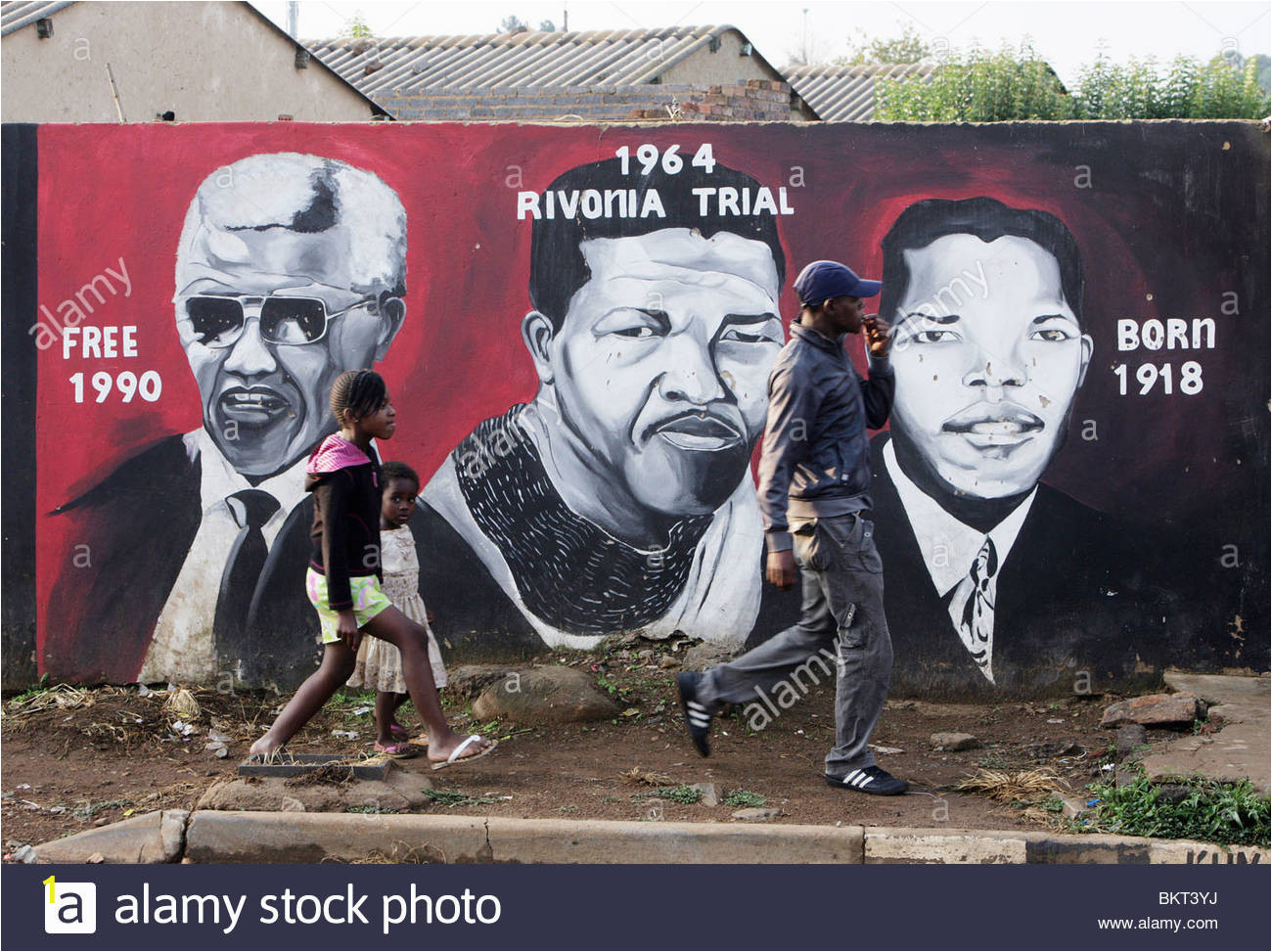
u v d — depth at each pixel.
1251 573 6.45
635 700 6.33
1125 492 6.48
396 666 5.58
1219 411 6.45
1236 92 15.04
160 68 11.60
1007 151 6.45
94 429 6.67
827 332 5.13
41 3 11.05
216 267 6.64
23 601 6.68
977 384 6.49
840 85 19.17
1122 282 6.45
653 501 6.62
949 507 6.54
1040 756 5.75
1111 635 6.49
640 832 4.69
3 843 4.79
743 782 5.38
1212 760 5.18
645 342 6.59
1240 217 6.41
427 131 6.60
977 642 6.53
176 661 6.70
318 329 6.65
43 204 6.62
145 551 6.68
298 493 6.68
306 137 6.61
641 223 6.57
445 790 5.20
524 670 6.50
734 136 6.53
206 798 4.98
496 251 6.61
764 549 6.57
